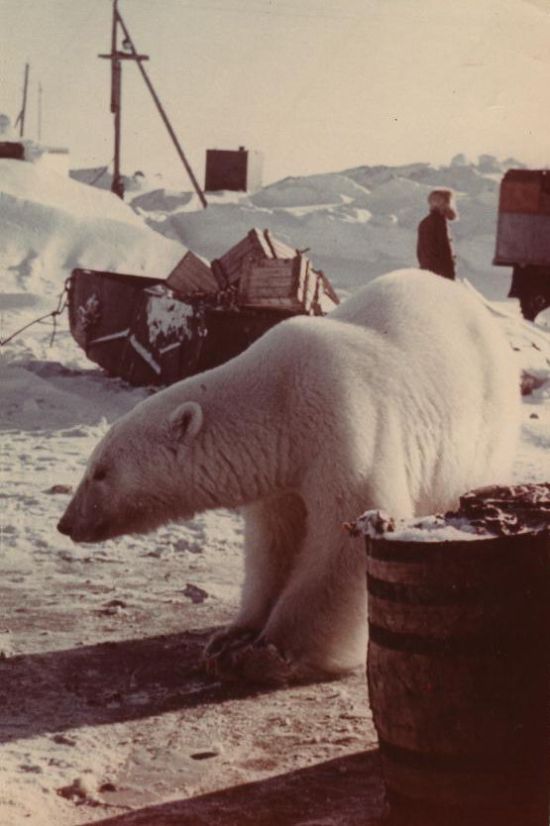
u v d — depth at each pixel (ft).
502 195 93.66
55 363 57.88
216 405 21.20
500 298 131.75
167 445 21.09
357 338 21.84
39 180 119.14
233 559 28.55
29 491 34.68
